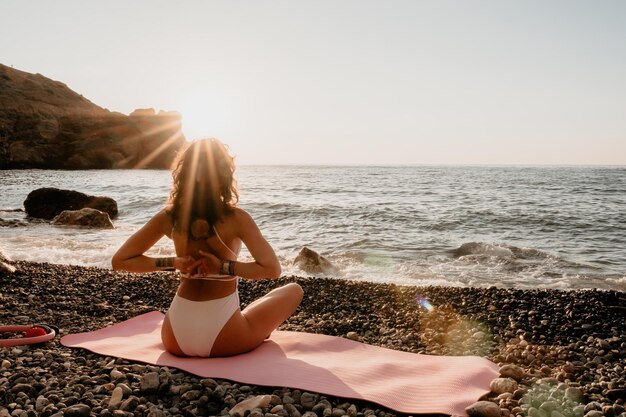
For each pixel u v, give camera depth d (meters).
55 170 94.69
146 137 105.75
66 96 127.62
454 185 48.94
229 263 3.67
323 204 25.72
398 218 20.53
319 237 15.89
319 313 6.68
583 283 10.22
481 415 3.04
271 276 3.66
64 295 7.02
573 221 20.28
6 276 7.89
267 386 3.42
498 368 4.11
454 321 6.22
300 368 3.72
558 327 5.93
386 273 10.86
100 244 13.65
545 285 10.01
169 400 3.31
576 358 4.78
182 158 3.70
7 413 3.00
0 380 3.52
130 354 4.12
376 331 5.80
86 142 98.44
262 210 22.70
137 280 8.23
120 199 28.73
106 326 5.54
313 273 10.67
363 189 40.84
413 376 3.73
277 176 79.12
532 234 17.50
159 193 33.66
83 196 22.67
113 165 99.12
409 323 6.13
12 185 43.97
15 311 6.06
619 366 4.41
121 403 3.19
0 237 14.82
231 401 3.21
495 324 6.15
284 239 15.49
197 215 3.65
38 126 99.00
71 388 3.41
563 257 13.15
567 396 3.51
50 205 22.53
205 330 3.85
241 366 3.75
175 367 3.74
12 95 111.25
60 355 4.19
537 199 31.17
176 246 3.80
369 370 3.75
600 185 49.84
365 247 14.00
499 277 10.64
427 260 12.34
